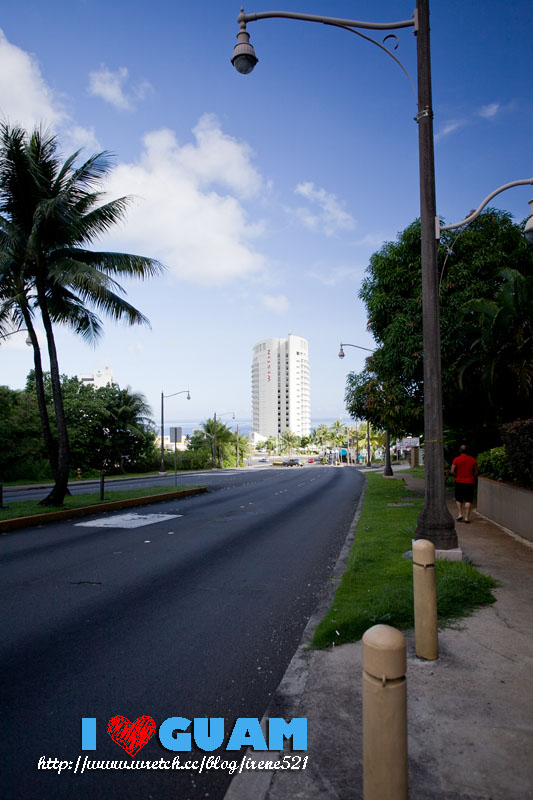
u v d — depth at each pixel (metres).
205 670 4.19
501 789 2.56
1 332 15.45
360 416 21.11
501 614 5.08
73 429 39.75
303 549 9.19
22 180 13.77
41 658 4.45
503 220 15.37
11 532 11.09
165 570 7.64
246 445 85.56
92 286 13.55
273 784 2.68
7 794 2.73
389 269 15.53
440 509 7.25
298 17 7.47
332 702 3.50
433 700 3.43
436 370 7.34
